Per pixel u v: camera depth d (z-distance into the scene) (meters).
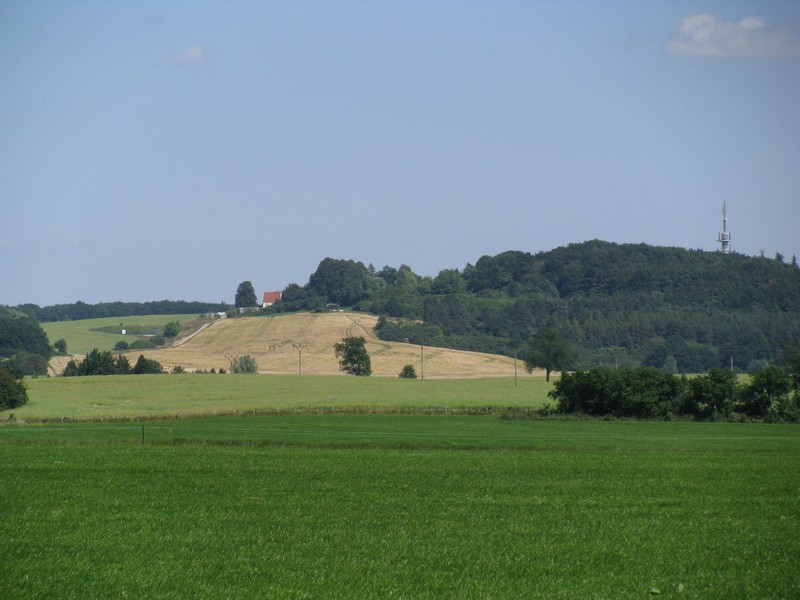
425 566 41.28
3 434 102.25
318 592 37.31
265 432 104.88
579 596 37.00
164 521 51.12
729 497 59.41
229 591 37.44
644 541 46.41
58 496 59.03
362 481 65.69
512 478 67.56
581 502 57.47
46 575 39.84
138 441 94.81
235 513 53.62
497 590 37.66
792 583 38.88
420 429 109.56
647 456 82.44
